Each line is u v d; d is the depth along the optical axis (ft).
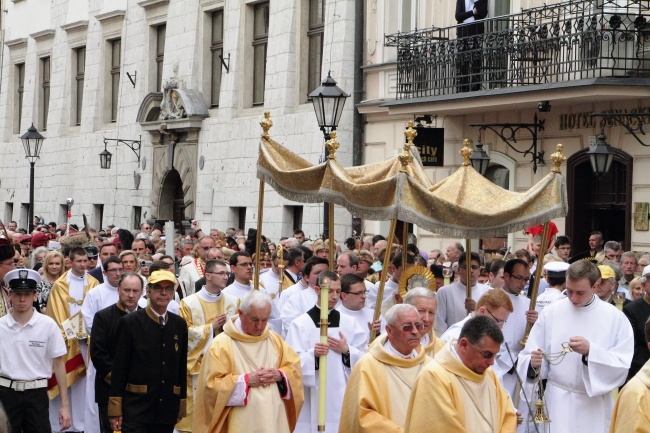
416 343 38.19
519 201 47.47
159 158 145.69
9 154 190.70
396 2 109.40
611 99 85.10
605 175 90.33
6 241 57.26
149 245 92.53
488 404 35.40
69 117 174.09
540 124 93.20
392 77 109.09
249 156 128.88
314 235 117.29
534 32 89.66
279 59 124.57
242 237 102.17
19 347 49.80
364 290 50.83
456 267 67.67
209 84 139.44
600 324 46.34
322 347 45.91
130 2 155.02
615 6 84.74
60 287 62.54
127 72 154.10
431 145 100.32
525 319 52.70
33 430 50.06
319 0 121.49
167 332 49.29
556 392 46.93
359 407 37.58
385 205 47.62
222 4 135.54
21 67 189.88
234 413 43.37
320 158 112.98
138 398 48.83
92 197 164.04
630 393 33.40
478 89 95.66
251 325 43.83
